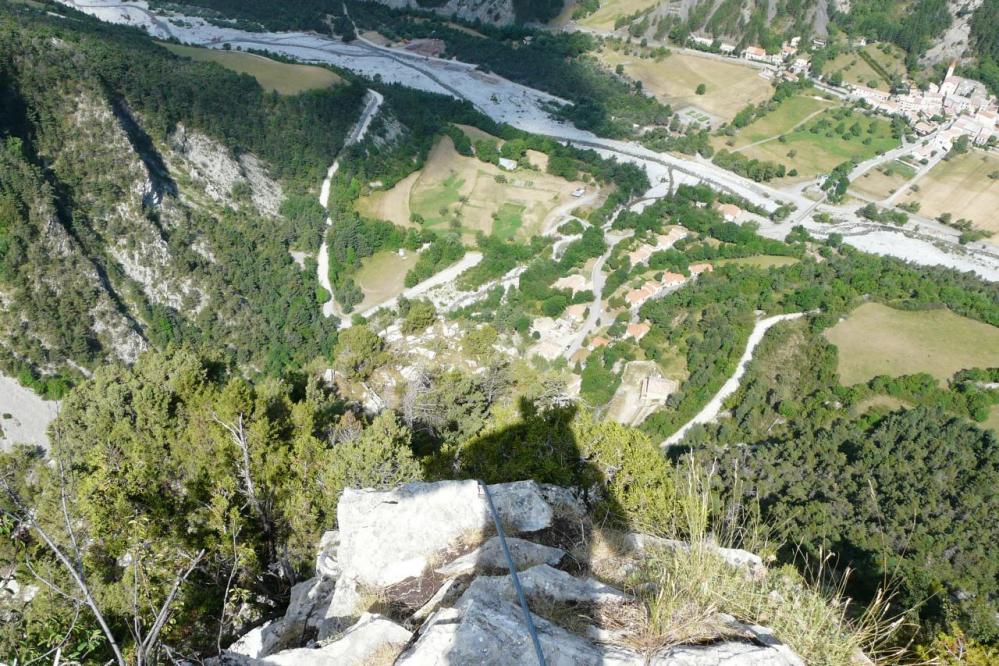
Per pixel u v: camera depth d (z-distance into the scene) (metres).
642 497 13.97
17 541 13.97
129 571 13.43
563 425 18.05
